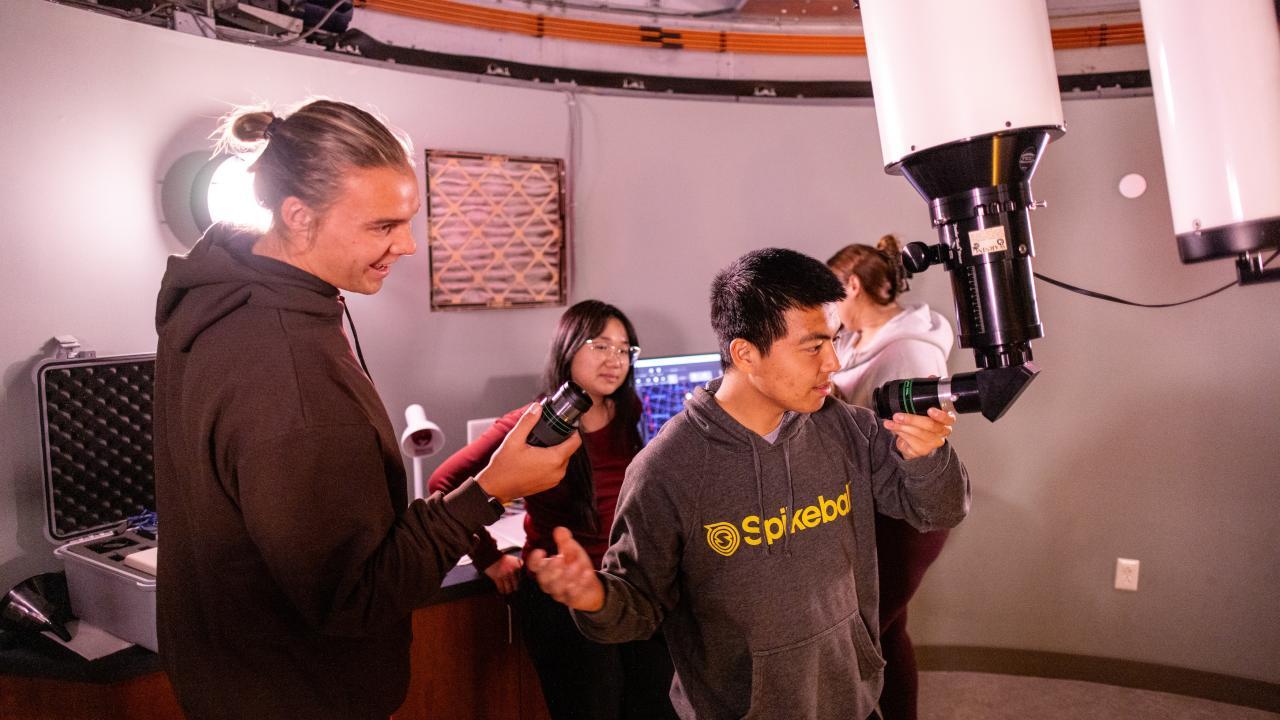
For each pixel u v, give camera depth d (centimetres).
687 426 122
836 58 275
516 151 241
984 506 277
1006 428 273
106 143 175
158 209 183
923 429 107
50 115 167
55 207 168
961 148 95
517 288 242
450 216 230
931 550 187
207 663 104
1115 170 258
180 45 186
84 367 163
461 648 182
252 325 97
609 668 169
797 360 111
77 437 163
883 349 209
